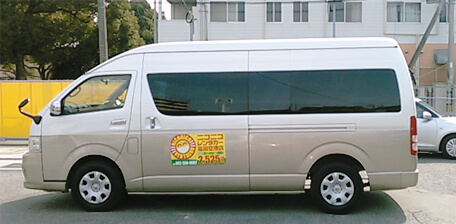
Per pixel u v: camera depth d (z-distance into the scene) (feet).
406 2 87.56
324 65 17.95
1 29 79.97
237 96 17.99
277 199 20.72
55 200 20.97
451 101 65.82
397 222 17.12
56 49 89.35
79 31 86.38
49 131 18.45
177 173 18.12
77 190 18.63
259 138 17.85
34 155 18.53
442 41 88.53
